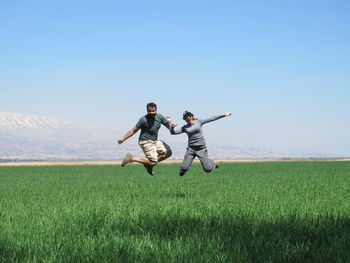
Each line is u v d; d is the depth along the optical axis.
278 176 28.69
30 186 22.03
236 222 7.65
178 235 6.70
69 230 7.25
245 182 22.09
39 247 6.00
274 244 5.82
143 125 13.41
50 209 10.35
